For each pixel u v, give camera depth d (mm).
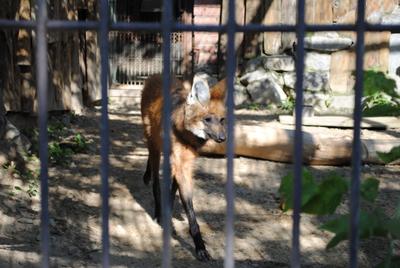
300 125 1796
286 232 5125
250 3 11953
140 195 5914
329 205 1863
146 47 12734
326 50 11344
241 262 4461
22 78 7191
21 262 3848
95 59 10844
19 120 7352
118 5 12695
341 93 11391
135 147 7840
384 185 6352
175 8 12508
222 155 7316
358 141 1803
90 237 4750
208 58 12672
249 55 12242
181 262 4461
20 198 5293
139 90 12086
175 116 4594
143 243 4777
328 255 4676
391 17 11250
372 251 4738
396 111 2107
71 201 5492
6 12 6840
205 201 5832
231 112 1802
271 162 7211
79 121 9328
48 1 7770
